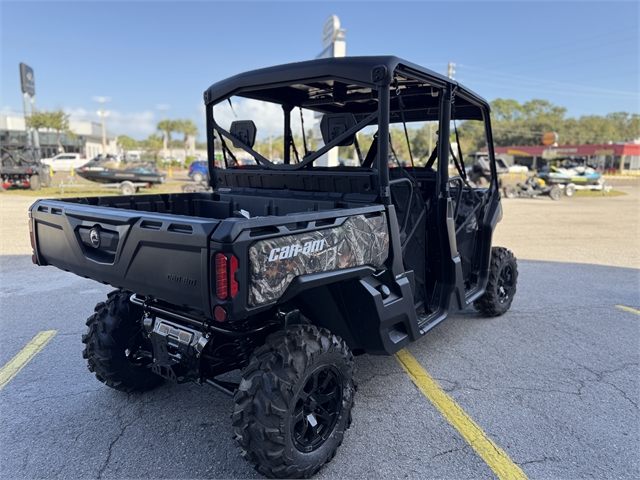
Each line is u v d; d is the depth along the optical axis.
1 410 3.12
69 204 2.92
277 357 2.32
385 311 2.82
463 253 4.36
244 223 2.04
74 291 5.88
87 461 2.60
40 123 50.66
